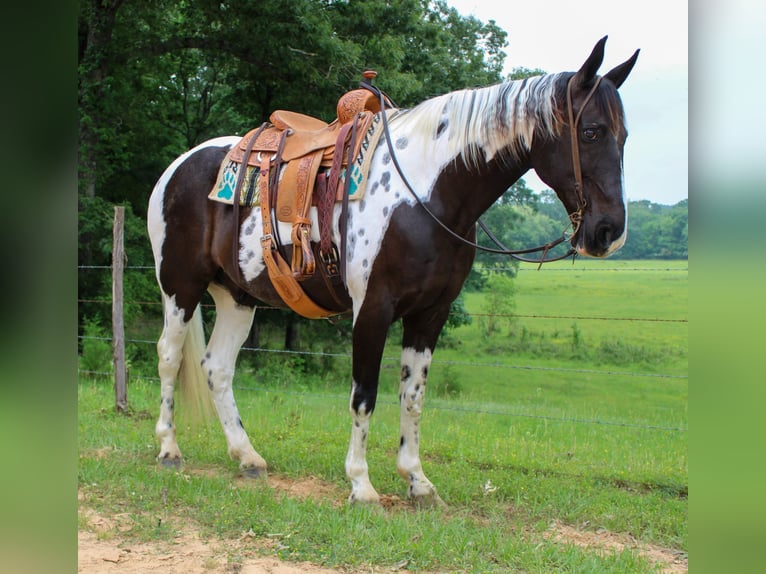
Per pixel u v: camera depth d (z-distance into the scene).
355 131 3.71
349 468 3.69
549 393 15.27
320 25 10.82
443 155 3.48
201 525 3.35
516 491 4.01
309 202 3.70
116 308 6.10
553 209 24.84
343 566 2.92
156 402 6.64
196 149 4.46
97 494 3.71
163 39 12.98
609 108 3.17
